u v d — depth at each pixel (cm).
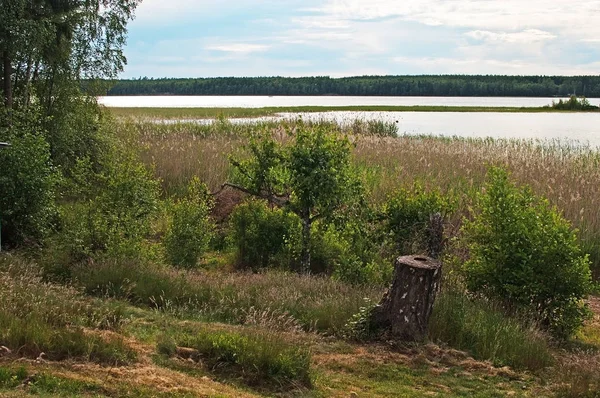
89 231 1210
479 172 2106
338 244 1307
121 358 654
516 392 711
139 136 2791
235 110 7069
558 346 927
